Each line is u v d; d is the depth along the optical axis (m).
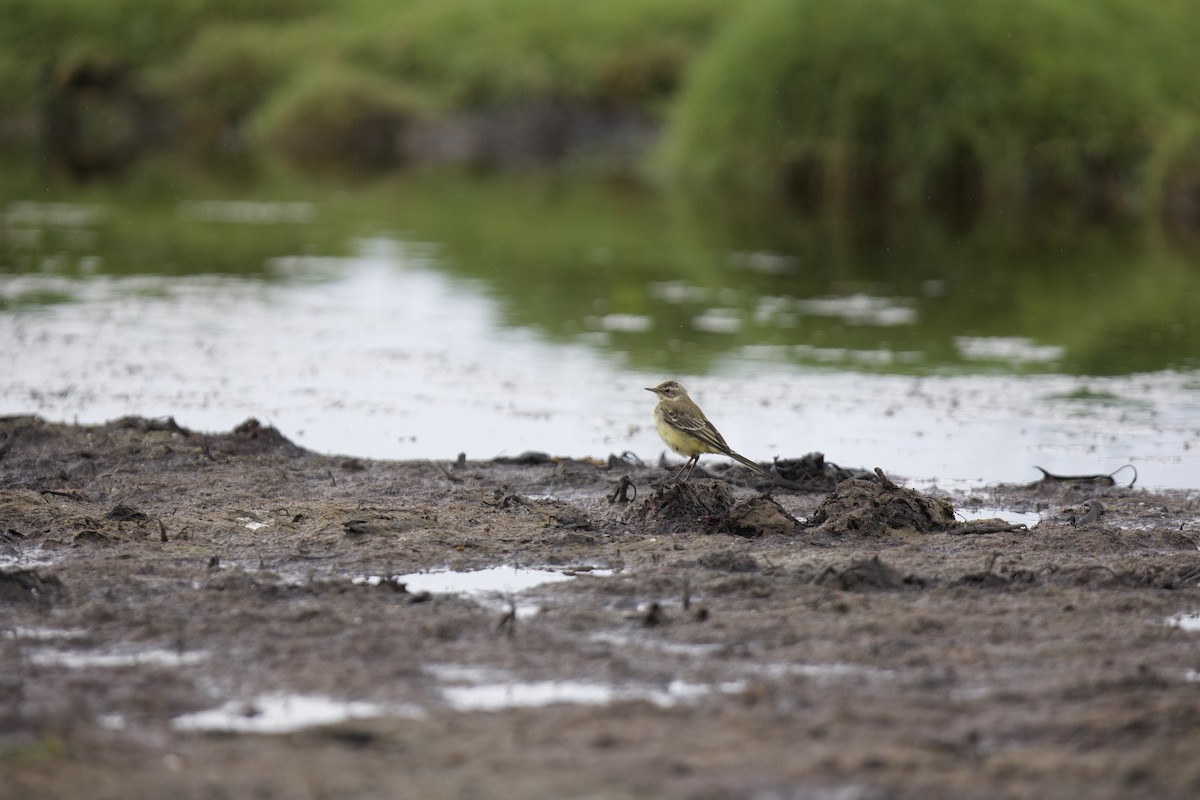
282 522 11.34
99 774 6.69
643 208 35.78
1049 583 9.94
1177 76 35.19
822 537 11.12
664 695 7.79
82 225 31.56
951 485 13.17
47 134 53.38
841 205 35.66
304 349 19.45
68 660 8.23
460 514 11.74
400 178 42.38
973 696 7.71
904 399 16.64
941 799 6.52
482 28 51.31
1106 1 36.12
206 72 53.16
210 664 8.16
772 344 19.86
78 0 54.66
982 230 32.22
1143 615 9.19
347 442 14.67
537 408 16.28
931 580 9.91
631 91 48.47
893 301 23.42
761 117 36.75
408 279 25.41
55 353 18.88
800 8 36.34
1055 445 14.66
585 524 11.45
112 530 10.94
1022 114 34.69
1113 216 33.88
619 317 21.95
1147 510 12.24
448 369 18.28
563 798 6.48
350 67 51.97
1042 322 21.56
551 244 29.92
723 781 6.66
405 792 6.53
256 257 27.84
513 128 49.12
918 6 35.56
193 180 41.53
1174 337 20.41
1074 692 7.70
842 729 7.24
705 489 11.78
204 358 18.75
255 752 6.96
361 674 8.00
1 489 12.29
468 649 8.43
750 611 9.20
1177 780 6.65
